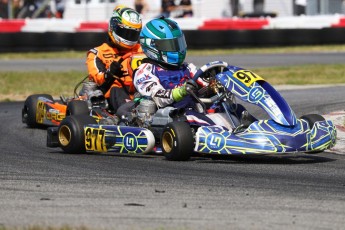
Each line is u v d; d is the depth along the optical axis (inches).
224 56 3196.4
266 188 808.3
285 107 984.9
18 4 4001.0
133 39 1264.8
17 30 3481.8
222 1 3865.7
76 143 1093.1
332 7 3848.4
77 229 608.1
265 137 952.3
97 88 1261.1
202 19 3538.4
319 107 1568.7
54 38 3489.2
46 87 2171.5
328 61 2906.0
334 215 681.6
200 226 634.8
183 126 994.1
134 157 1053.2
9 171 930.1
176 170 929.5
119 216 675.4
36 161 1023.0
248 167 957.8
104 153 1109.7
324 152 1102.4
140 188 807.7
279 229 626.5
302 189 803.4
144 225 638.5
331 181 856.3
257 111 1557.6
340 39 3577.8
